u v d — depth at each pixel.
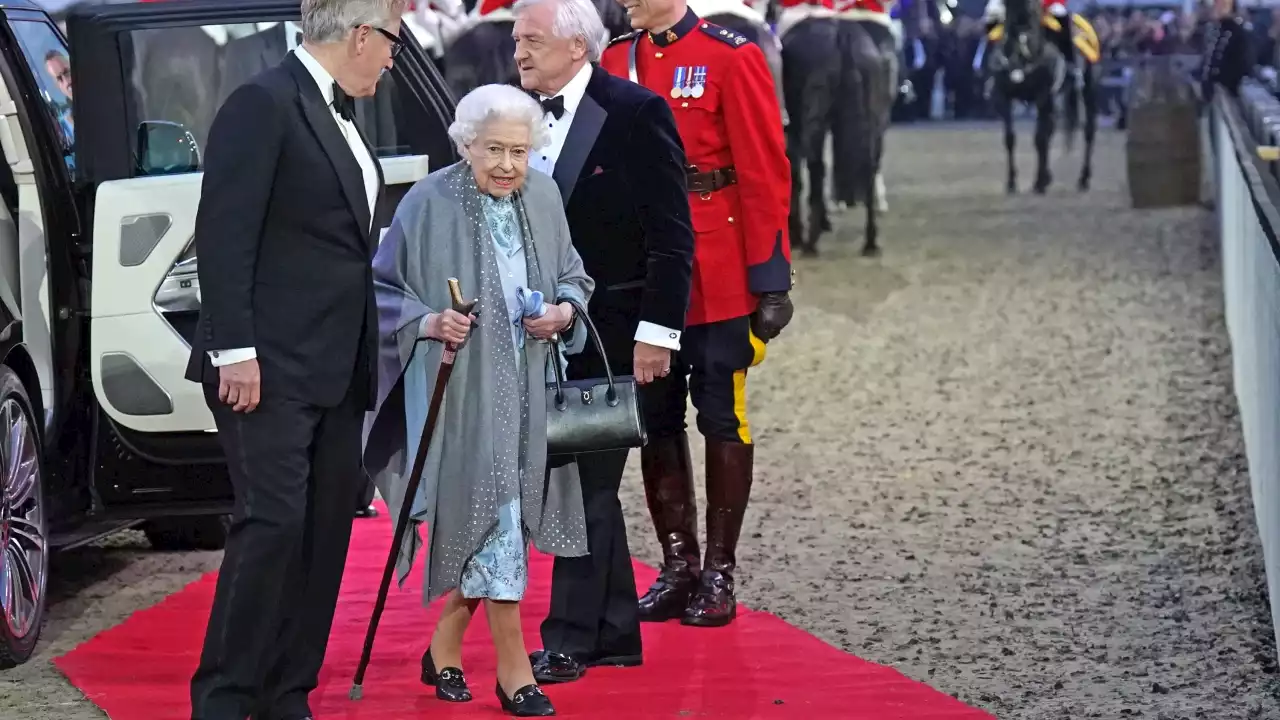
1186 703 17.06
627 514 25.89
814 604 20.80
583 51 17.52
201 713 14.50
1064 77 70.06
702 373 19.64
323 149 14.72
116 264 18.80
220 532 24.12
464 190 16.12
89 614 20.45
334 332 14.89
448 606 16.80
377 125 21.42
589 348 17.86
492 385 15.90
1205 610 20.52
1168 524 24.64
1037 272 48.31
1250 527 24.36
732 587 19.80
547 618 17.81
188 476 19.56
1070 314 41.81
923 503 26.03
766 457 29.25
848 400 33.59
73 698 16.83
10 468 18.11
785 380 35.50
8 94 19.39
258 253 14.72
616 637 17.77
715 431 19.70
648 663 18.03
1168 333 39.22
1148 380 34.59
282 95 14.60
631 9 19.66
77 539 20.27
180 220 18.84
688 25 19.59
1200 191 63.94
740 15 42.72
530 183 16.34
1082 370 35.66
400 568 16.42
